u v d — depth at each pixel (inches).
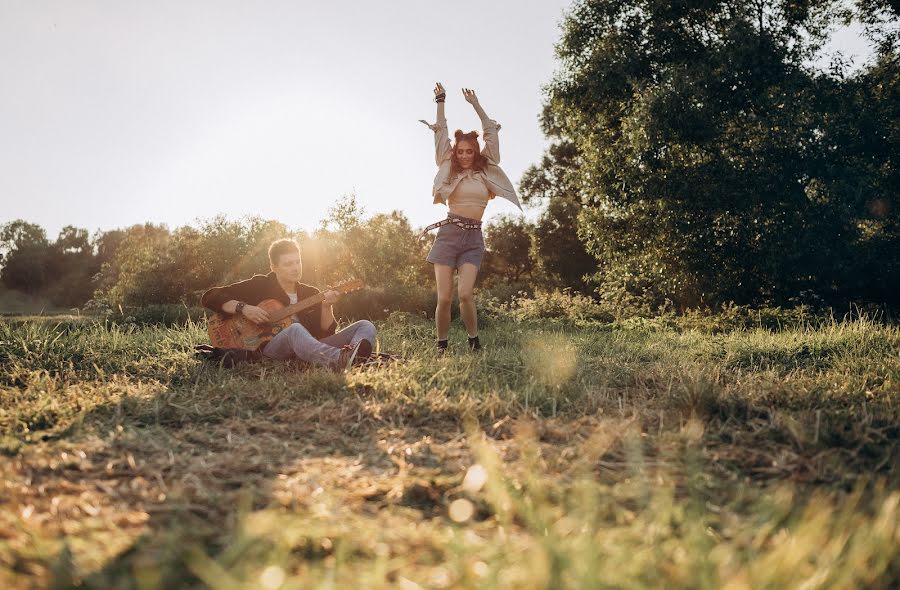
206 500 77.2
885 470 89.0
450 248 226.2
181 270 1004.6
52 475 86.3
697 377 150.4
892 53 703.7
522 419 124.1
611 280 722.2
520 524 70.2
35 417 119.5
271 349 194.2
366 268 851.4
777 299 634.8
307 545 62.7
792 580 50.2
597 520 62.4
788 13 692.7
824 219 592.1
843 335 243.0
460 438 113.3
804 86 634.2
